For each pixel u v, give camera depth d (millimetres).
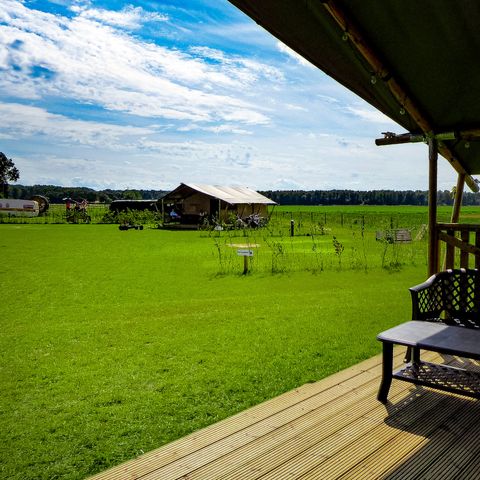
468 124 4258
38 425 3570
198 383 4422
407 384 3826
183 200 41469
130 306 8445
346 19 2641
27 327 6832
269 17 2596
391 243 20812
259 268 13656
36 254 17766
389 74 3289
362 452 2729
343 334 6172
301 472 2523
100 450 3150
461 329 3500
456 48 3000
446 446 2795
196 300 8922
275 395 4078
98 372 4805
